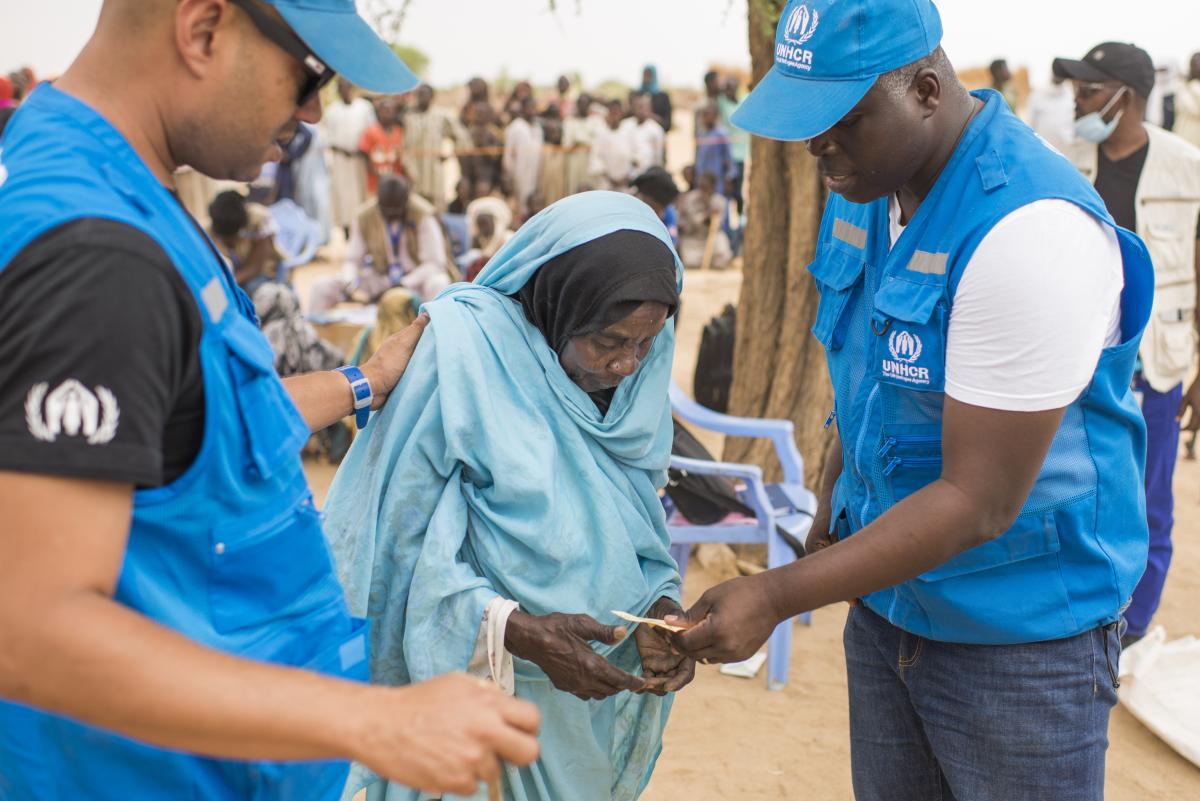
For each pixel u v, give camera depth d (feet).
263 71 4.50
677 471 13.55
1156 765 11.67
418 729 3.84
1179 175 12.76
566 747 7.49
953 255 6.19
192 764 4.73
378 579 7.24
